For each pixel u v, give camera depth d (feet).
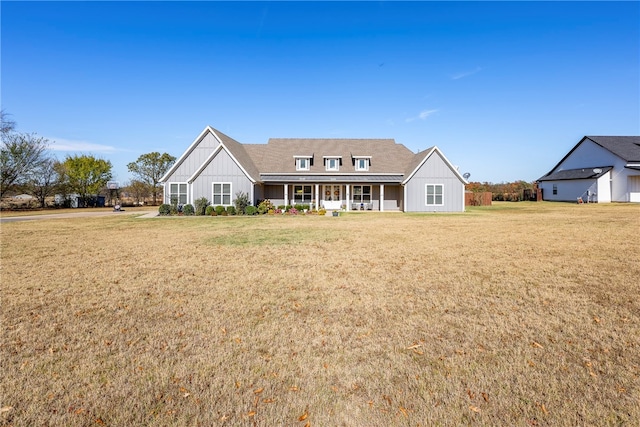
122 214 88.38
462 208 89.97
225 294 17.88
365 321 14.25
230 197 83.05
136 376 10.18
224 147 82.43
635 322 13.79
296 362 10.97
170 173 85.10
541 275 21.13
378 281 20.16
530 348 11.73
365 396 9.21
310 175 96.48
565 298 16.78
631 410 8.46
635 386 9.45
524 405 8.74
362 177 95.61
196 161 85.66
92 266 24.43
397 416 8.43
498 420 8.23
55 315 15.07
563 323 13.80
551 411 8.50
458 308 15.65
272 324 13.99
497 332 13.04
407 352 11.58
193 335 13.01
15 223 60.03
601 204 104.53
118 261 26.17
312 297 17.34
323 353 11.55
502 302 16.35
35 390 9.48
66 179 137.39
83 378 10.09
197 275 21.81
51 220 67.56
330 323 14.07
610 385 9.52
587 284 19.07
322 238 38.37
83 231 46.65
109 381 9.95
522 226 48.70
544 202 130.72
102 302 16.74
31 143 123.44
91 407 8.80
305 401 9.00
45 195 132.36
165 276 21.61
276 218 69.67
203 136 85.81
